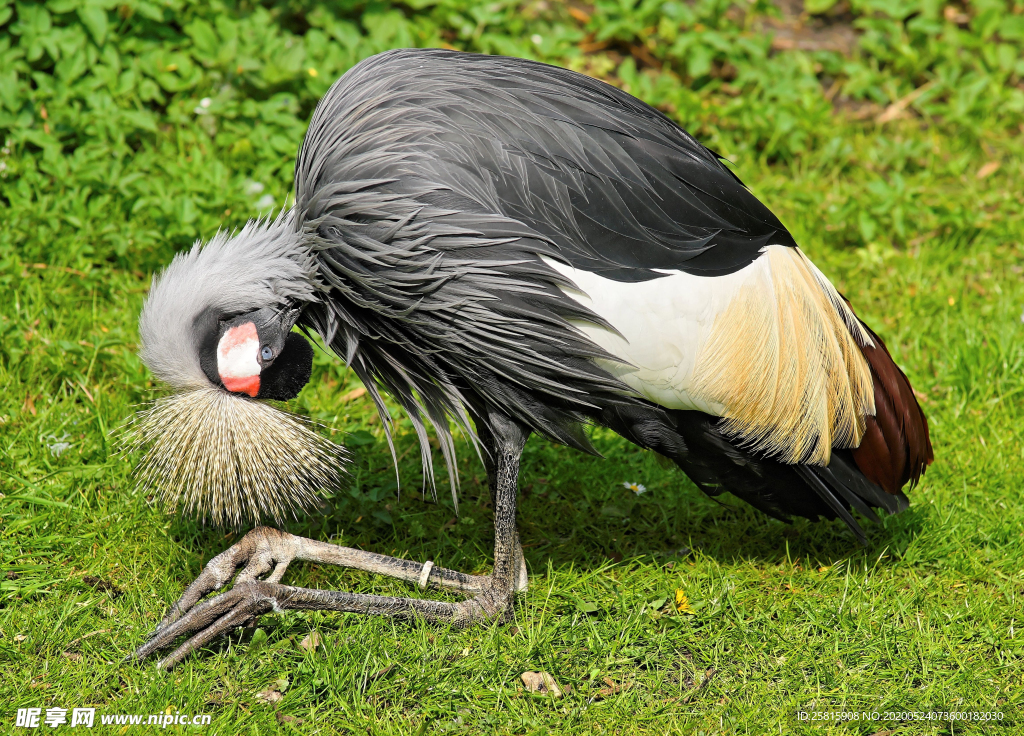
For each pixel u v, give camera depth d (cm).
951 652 625
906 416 664
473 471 780
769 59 1215
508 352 573
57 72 970
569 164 582
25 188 897
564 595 671
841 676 609
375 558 624
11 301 830
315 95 1027
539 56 1141
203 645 587
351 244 567
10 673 575
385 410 627
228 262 580
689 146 636
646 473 777
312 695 575
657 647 629
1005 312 916
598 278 567
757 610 661
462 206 557
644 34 1225
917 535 716
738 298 590
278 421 603
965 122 1145
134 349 811
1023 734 574
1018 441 796
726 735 568
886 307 940
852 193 1049
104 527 682
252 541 604
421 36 1121
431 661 598
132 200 919
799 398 611
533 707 581
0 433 739
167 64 1020
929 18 1238
